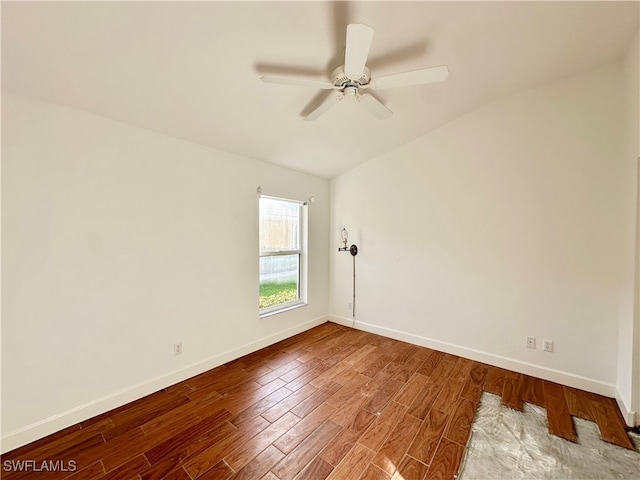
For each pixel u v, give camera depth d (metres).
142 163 2.21
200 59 1.63
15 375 1.68
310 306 3.84
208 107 2.10
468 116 2.81
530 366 2.54
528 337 2.55
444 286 3.03
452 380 2.46
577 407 2.06
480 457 1.62
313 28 1.52
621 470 1.52
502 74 2.22
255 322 3.11
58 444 1.71
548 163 2.42
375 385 2.39
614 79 2.13
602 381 2.23
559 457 1.61
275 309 3.47
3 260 1.64
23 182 1.70
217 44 1.54
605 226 2.20
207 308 2.66
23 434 1.70
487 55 1.97
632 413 1.84
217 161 2.72
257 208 3.11
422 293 3.20
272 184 3.28
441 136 2.99
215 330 2.73
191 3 1.29
